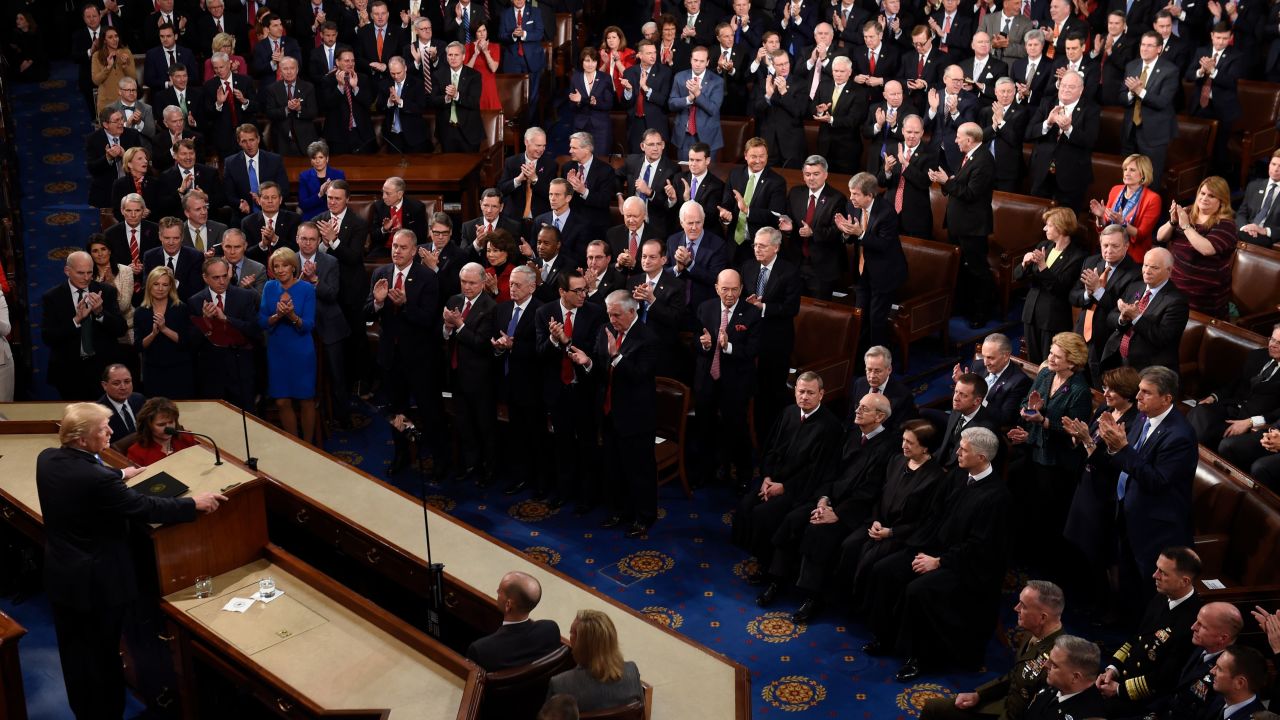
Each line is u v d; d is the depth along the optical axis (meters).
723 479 14.89
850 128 19.97
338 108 20.67
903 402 13.11
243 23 23.44
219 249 16.47
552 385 14.05
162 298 14.42
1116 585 11.86
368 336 16.48
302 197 18.06
